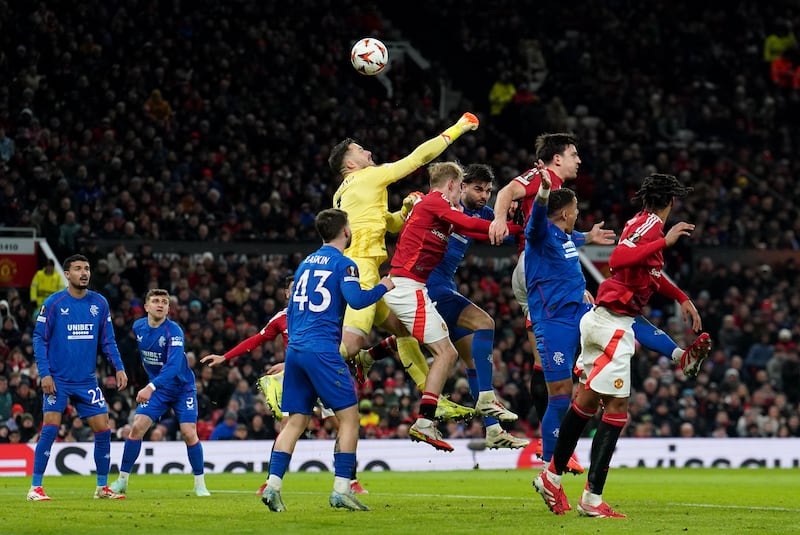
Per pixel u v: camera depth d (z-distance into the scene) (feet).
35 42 146.92
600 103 179.93
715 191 160.86
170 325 70.90
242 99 156.25
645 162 171.94
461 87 185.47
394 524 45.98
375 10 184.03
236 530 43.78
